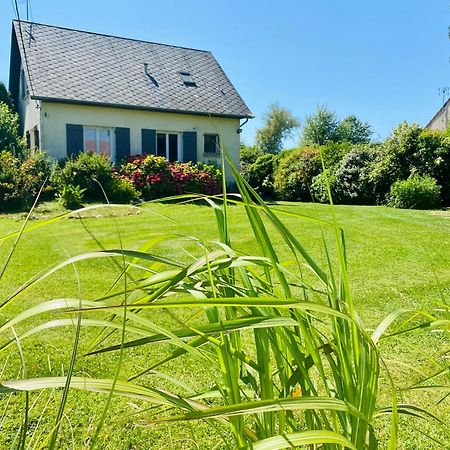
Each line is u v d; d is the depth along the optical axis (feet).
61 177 36.60
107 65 48.65
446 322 2.99
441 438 6.14
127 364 8.32
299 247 2.78
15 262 16.43
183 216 29.53
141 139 47.03
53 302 2.18
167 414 5.94
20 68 54.19
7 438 5.67
